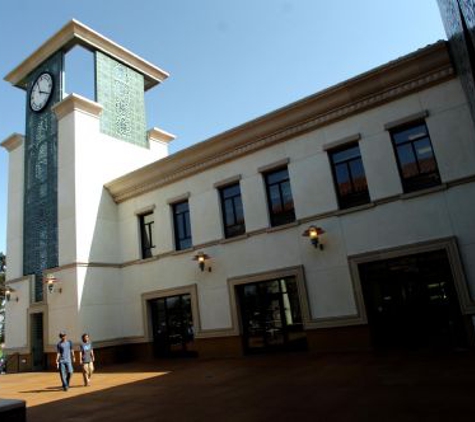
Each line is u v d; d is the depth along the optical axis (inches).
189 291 692.7
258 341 618.5
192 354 686.5
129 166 898.7
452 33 305.1
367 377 356.2
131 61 976.3
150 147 969.5
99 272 772.0
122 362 746.8
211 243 678.5
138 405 353.4
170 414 306.2
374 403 269.4
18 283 855.1
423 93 520.1
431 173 508.7
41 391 498.0
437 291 489.1
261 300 625.0
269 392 343.6
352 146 573.9
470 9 142.4
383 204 530.6
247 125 637.9
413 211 508.7
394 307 514.9
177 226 746.8
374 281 533.6
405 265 514.0
